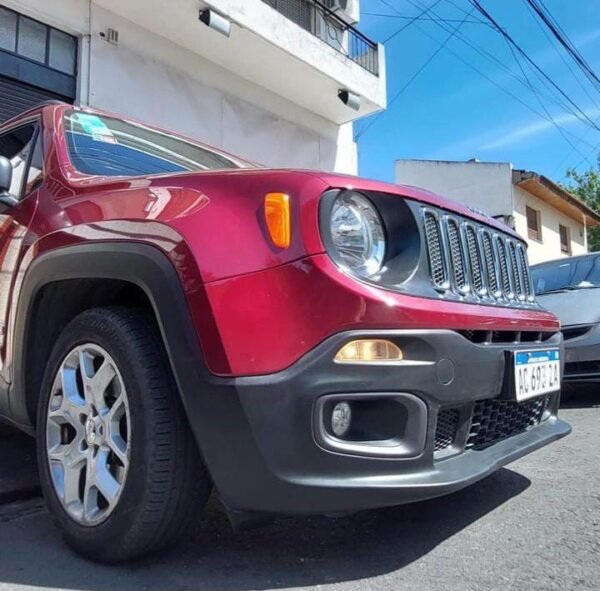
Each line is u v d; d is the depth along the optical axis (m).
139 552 2.09
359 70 12.90
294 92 12.73
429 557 2.25
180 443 2.02
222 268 1.93
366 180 2.12
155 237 2.08
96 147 3.01
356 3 14.19
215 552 2.29
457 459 2.17
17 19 8.73
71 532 2.23
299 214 1.92
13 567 2.18
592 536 2.44
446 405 2.05
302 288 1.86
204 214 2.03
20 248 2.67
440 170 20.59
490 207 19.56
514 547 2.34
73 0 9.16
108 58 9.61
